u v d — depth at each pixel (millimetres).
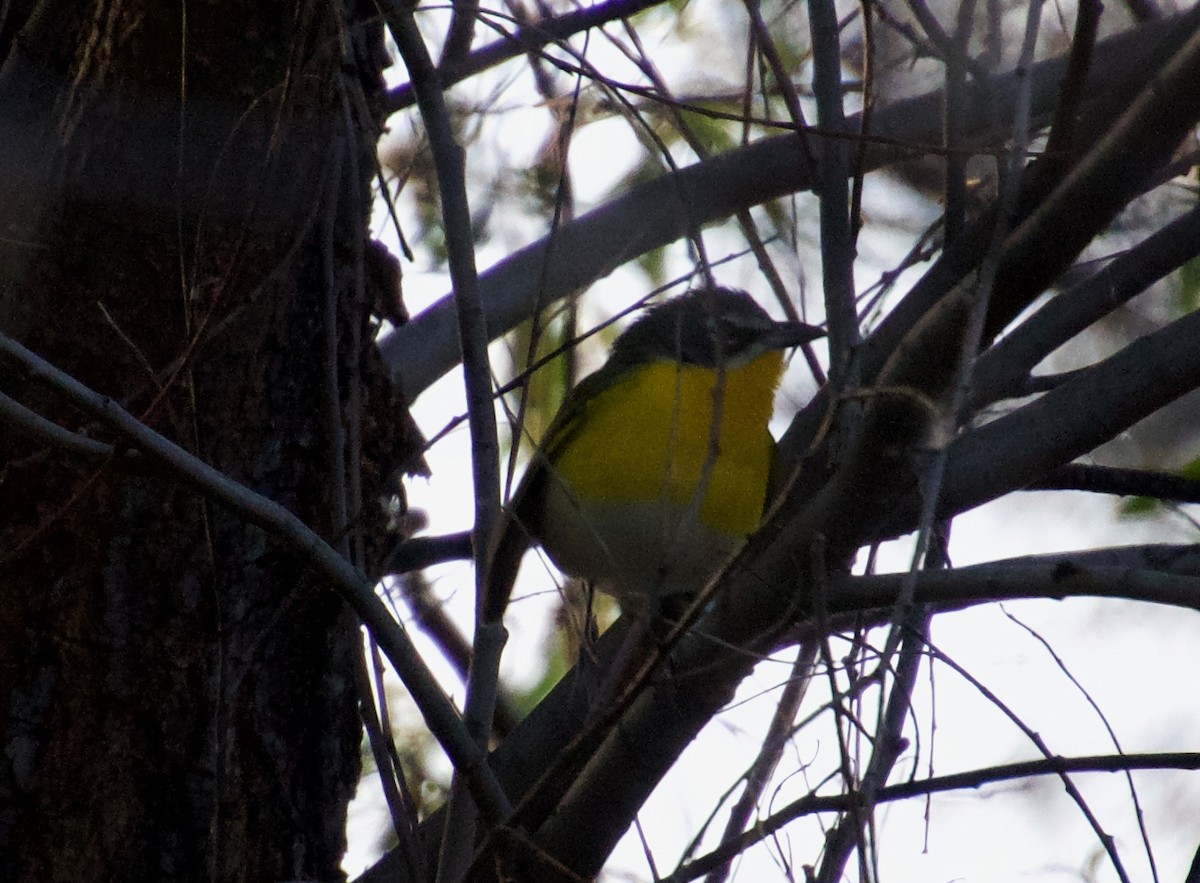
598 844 6629
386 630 5953
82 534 7121
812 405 7832
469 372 6941
